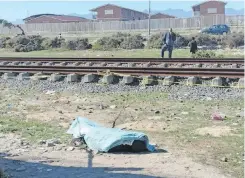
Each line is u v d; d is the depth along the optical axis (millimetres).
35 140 9711
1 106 13984
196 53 28484
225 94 14711
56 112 12875
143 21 83750
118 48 40375
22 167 7840
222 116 11539
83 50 40094
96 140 9117
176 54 32094
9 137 9977
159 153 8742
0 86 18016
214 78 16188
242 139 9531
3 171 7465
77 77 18047
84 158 8430
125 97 14961
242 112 12195
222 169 7695
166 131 10477
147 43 42000
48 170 7676
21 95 16031
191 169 7691
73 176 7332
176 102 13922
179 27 83062
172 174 7422
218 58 24891
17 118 12156
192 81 16250
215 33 63344
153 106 13391
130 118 11938
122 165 7957
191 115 12055
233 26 77188
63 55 34156
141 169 7699
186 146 9195
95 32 81625
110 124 11328
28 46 41719
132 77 16953
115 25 84625
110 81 17266
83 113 12695
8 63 24328
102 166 7902
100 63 23266
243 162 8055
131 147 8852
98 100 14594
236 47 41031
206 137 9844
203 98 14352
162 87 16109
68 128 10922
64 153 8781
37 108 13594
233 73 16281
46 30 90312
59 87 17109
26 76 19109
